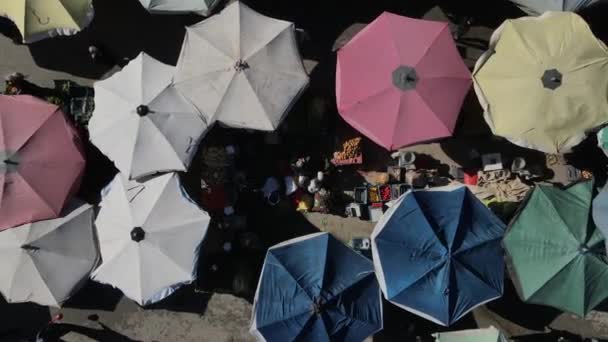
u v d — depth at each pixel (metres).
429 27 8.67
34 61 9.96
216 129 9.74
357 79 8.59
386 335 9.84
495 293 8.33
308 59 9.98
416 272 8.25
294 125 9.77
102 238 8.73
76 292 9.41
